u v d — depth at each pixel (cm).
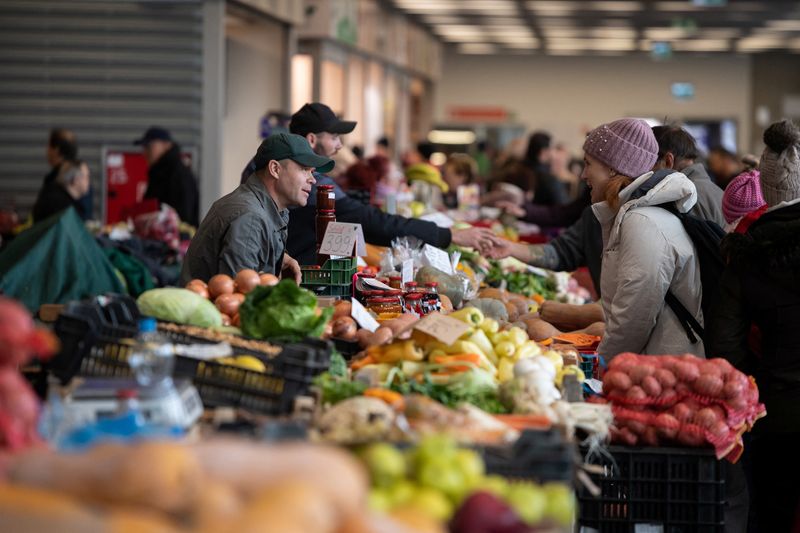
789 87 3725
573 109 3753
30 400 265
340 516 217
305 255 672
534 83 3750
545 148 1379
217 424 329
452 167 1522
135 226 946
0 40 1273
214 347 374
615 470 405
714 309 483
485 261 809
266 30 1573
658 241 510
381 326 488
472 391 400
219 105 1279
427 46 3198
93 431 288
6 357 268
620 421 410
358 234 576
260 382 358
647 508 404
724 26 2955
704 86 3741
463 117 3744
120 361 354
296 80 1936
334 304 500
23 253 633
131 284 778
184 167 1092
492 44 3522
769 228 464
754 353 500
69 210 652
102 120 1280
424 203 1154
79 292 631
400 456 275
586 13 2730
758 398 454
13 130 1281
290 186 566
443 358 416
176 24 1272
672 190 517
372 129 2502
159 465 215
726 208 607
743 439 532
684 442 405
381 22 2481
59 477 218
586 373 518
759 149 3741
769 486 476
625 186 541
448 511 262
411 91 3152
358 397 358
